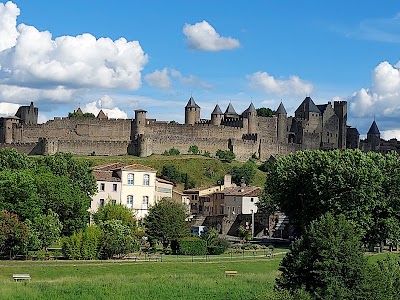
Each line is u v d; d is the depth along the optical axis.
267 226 159.38
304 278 58.47
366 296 55.16
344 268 56.38
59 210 105.50
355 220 110.56
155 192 149.38
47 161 133.25
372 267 57.88
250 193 180.38
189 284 73.31
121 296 66.75
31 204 96.75
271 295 57.34
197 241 105.75
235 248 117.25
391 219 112.69
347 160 119.38
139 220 125.56
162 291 69.81
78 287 69.25
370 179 113.25
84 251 91.06
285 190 125.81
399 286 59.72
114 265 84.81
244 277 78.75
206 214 195.25
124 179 141.88
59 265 83.25
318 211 115.75
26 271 78.25
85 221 109.12
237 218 168.62
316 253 58.03
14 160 131.38
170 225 112.06
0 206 94.44
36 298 64.00
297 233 140.12
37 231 93.69
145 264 86.81
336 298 54.59
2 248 89.56
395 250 119.81
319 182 116.44
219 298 67.44
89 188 132.75
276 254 105.88
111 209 114.50
